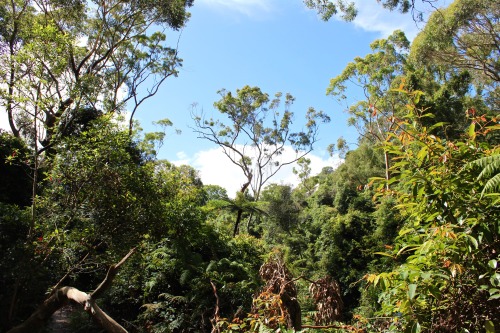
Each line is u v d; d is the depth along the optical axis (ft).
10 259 17.10
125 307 24.52
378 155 94.02
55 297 11.92
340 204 58.03
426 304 6.68
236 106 110.32
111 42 65.36
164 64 75.20
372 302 27.66
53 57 18.78
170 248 25.41
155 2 60.85
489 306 6.09
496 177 5.76
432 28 55.06
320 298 10.56
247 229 74.43
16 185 29.84
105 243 20.56
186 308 22.39
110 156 20.49
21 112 21.99
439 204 6.80
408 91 7.81
